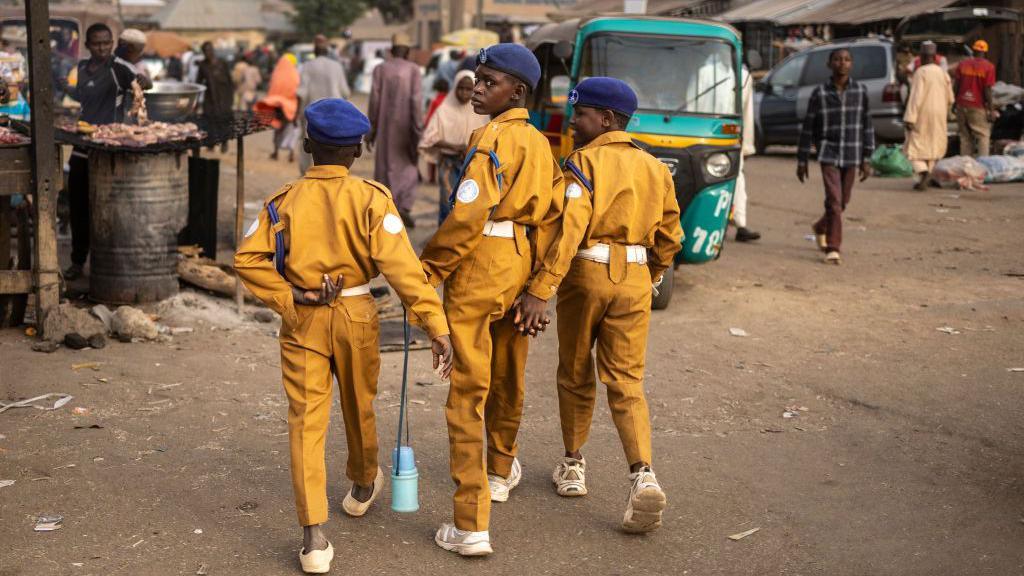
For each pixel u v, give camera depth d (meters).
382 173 11.71
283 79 17.73
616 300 4.22
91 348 6.59
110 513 4.33
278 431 5.35
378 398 5.93
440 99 12.02
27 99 8.34
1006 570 3.95
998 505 4.56
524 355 4.37
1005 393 6.09
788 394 6.13
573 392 4.51
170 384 6.00
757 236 11.25
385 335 7.20
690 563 4.02
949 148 17.80
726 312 8.06
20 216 7.24
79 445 5.05
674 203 4.34
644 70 8.49
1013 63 19.81
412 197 11.73
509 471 4.57
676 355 6.91
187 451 5.04
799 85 19.30
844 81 9.74
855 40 19.02
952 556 4.07
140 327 6.80
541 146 4.03
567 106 8.63
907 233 11.77
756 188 15.54
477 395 4.00
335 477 4.80
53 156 6.64
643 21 8.72
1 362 6.23
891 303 8.35
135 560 3.93
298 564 3.94
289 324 3.83
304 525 3.83
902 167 16.70
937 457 5.14
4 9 19.97
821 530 4.31
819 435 5.45
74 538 4.09
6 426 5.26
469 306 3.98
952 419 5.67
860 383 6.31
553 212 4.14
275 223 3.77
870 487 4.76
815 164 18.94
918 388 6.20
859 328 7.58
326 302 3.78
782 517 4.44
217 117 8.54
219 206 12.64
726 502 4.59
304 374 3.80
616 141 4.27
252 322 7.43
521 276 4.06
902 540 4.21
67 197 10.09
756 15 24.84
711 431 5.51
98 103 8.23
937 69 14.84
